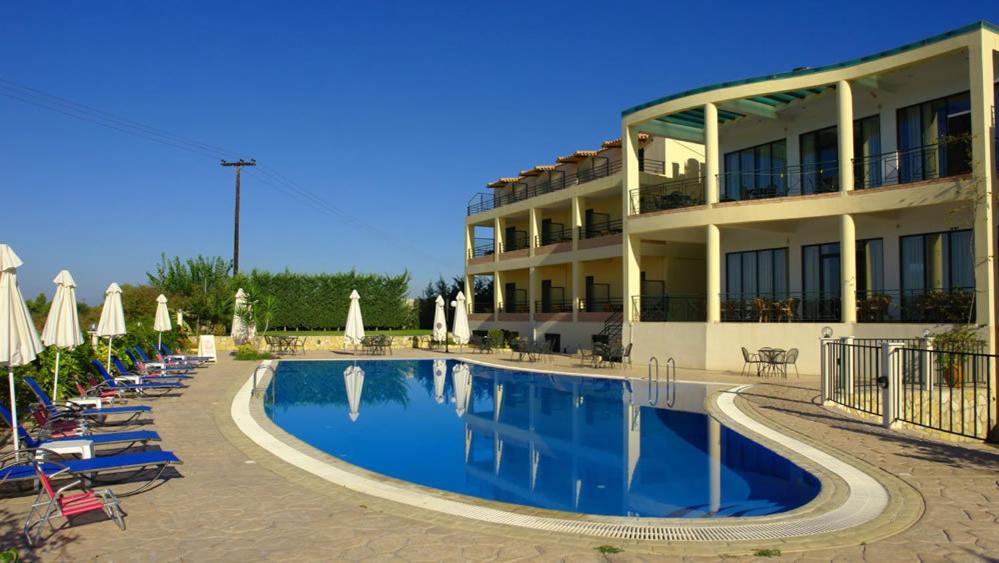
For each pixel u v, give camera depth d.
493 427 13.12
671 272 28.70
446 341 33.50
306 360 27.20
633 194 24.31
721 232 24.86
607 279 31.94
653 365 22.69
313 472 8.19
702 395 15.51
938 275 18.59
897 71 18.42
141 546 5.50
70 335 11.05
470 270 40.12
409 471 9.58
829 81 19.16
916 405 12.67
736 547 5.45
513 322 35.56
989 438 11.20
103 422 11.62
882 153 19.66
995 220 16.33
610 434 12.24
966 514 6.20
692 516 7.33
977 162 16.27
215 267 43.72
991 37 16.36
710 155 21.31
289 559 5.19
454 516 6.38
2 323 7.31
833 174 21.48
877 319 19.14
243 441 10.15
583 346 29.97
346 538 5.70
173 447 9.70
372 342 30.80
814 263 21.98
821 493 7.09
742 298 23.47
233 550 5.40
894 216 19.28
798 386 16.42
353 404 16.30
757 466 9.53
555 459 10.34
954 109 18.28
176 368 20.09
